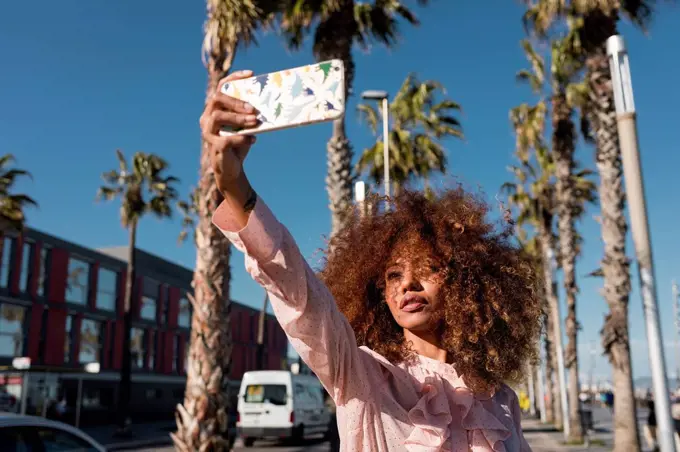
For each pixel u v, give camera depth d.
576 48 13.61
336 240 2.13
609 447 18.16
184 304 50.31
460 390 1.70
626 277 12.36
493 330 1.84
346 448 1.52
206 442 6.19
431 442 1.54
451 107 23.00
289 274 1.41
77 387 35.97
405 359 1.77
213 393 6.32
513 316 1.90
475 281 1.85
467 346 1.77
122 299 41.28
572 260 20.70
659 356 6.84
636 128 7.27
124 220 28.62
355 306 1.96
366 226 2.05
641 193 7.19
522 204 27.50
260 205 1.39
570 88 16.27
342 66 1.26
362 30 13.72
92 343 38.41
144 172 29.08
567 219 20.62
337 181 12.62
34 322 33.28
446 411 1.60
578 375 19.98
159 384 44.91
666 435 6.69
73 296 36.97
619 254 12.42
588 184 25.41
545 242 25.14
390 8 13.90
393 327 1.95
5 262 32.00
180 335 49.16
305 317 1.44
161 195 29.12
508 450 1.69
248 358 60.12
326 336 1.46
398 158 21.30
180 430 6.24
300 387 22.33
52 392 29.14
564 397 19.91
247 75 1.31
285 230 1.42
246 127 1.28
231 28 7.18
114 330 40.44
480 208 2.06
